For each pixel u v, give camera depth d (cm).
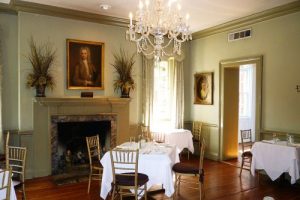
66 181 495
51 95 541
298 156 443
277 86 534
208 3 496
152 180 377
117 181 347
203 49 710
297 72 500
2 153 506
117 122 609
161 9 373
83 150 582
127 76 611
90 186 469
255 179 516
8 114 525
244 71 969
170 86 724
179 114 716
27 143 517
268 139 549
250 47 588
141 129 645
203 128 712
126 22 609
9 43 524
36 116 521
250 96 964
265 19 553
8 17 521
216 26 652
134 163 340
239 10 535
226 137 670
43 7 513
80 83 568
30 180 502
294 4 489
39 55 523
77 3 502
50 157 534
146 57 649
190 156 714
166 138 617
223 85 657
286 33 517
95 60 586
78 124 573
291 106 510
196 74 725
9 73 525
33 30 519
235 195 432
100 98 569
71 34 559
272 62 543
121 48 620
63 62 553
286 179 511
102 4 505
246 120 955
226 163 640
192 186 475
